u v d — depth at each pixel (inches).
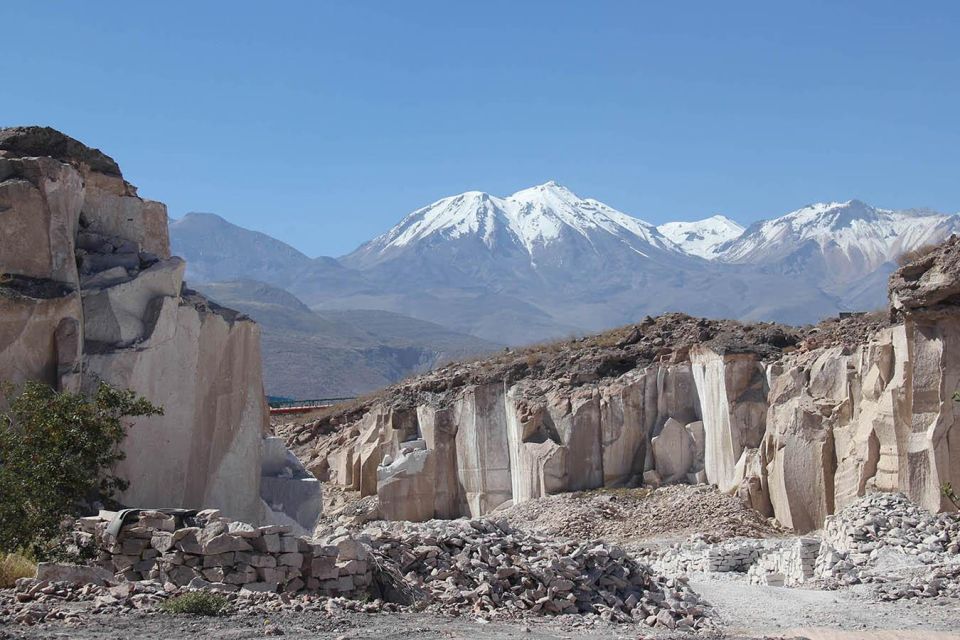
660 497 1708.9
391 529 894.4
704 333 1972.2
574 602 816.9
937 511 1256.2
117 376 1007.6
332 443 2362.2
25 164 1007.6
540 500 1800.0
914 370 1314.0
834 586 1033.5
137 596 660.1
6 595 654.5
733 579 1197.7
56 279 1001.5
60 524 823.1
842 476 1449.3
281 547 747.4
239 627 613.9
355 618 673.6
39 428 865.5
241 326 1130.0
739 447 1707.7
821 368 1611.7
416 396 2223.2
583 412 1889.8
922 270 1315.2
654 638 706.8
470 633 657.0
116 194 1104.2
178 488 1049.5
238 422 1115.9
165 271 1071.6
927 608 896.9
